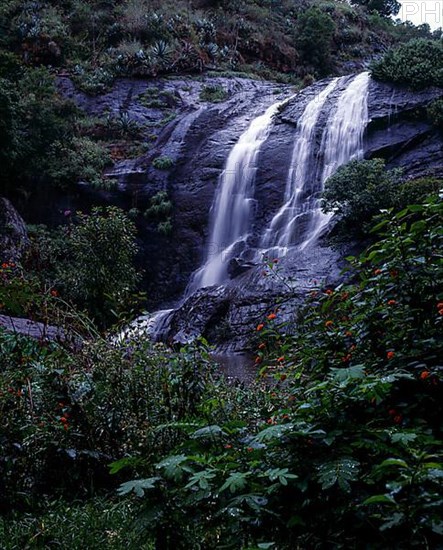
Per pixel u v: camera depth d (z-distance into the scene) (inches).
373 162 723.4
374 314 110.0
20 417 158.1
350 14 1940.2
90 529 129.8
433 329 104.1
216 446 100.2
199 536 96.1
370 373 103.0
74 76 1317.7
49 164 1005.8
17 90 1077.8
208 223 974.4
